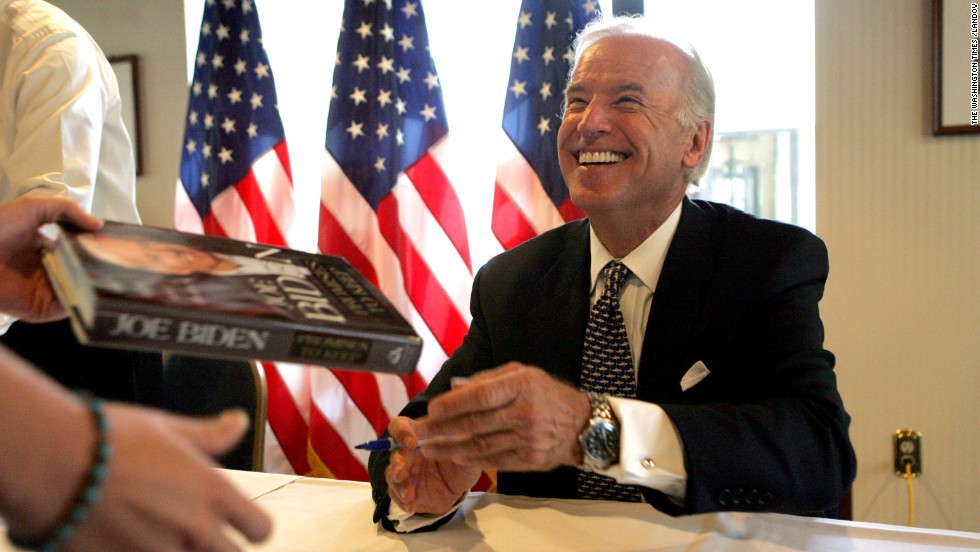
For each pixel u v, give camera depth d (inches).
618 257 49.1
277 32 112.4
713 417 35.4
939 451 82.6
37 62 67.8
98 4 117.8
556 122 94.3
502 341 50.2
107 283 18.4
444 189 100.0
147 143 116.2
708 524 35.8
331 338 19.6
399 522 36.1
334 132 101.1
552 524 36.6
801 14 93.7
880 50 82.0
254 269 23.7
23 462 12.4
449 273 99.9
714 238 48.4
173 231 27.5
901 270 82.8
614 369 46.5
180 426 14.8
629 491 44.6
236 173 106.2
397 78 100.5
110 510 12.9
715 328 44.8
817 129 84.6
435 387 49.6
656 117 46.4
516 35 96.6
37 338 66.0
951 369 81.8
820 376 41.1
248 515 14.4
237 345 18.7
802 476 36.3
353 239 100.7
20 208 28.3
